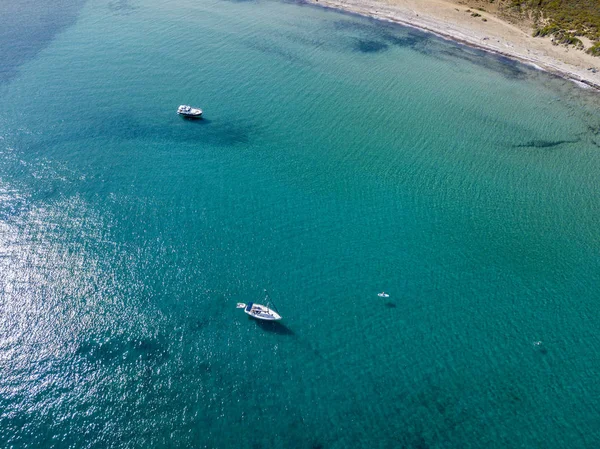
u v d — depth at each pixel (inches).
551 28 5216.5
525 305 2704.2
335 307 2623.0
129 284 2672.2
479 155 3759.8
